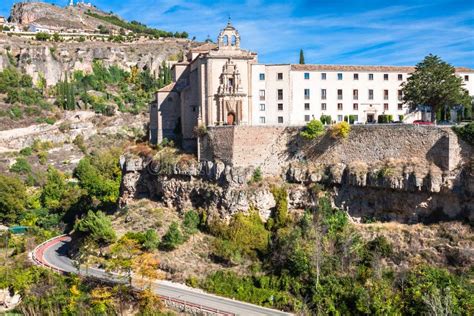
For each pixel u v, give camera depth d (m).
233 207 81.12
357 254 68.44
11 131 172.00
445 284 58.94
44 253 90.88
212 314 60.41
